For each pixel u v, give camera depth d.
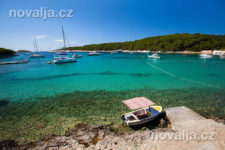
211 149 5.88
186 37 103.06
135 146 7.33
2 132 9.66
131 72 32.28
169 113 11.15
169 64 44.22
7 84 22.98
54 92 18.39
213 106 13.20
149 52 109.38
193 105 13.52
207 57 61.62
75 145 7.98
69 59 54.75
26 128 10.11
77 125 10.34
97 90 18.88
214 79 23.67
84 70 36.66
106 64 48.84
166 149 6.35
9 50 112.56
